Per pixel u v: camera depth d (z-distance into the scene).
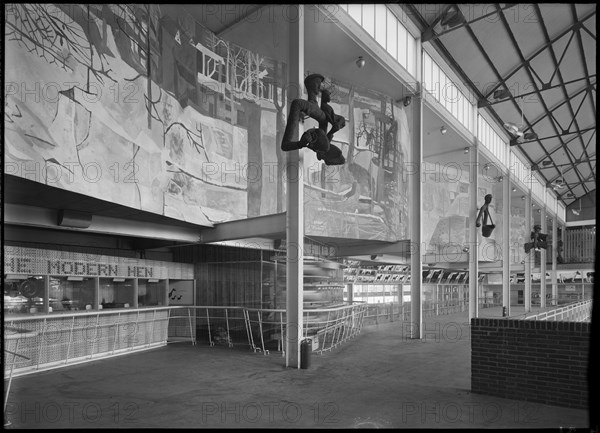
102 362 9.77
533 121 25.86
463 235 27.48
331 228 15.09
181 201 10.91
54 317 8.90
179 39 11.32
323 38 12.92
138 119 9.46
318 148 9.43
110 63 8.68
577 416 6.02
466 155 23.97
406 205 18.72
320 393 7.21
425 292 28.27
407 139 19.11
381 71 14.88
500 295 41.16
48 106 7.07
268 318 12.45
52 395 6.97
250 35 13.17
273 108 14.72
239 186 13.21
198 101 11.95
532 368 6.80
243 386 7.66
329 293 15.01
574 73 21.59
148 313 11.92
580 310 12.83
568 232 47.75
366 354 11.38
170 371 8.85
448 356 11.07
